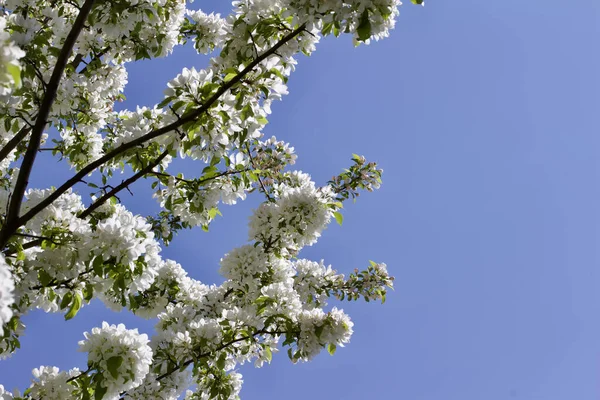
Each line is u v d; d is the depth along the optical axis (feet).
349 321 19.86
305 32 16.14
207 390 22.04
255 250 22.39
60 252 14.75
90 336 15.69
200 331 19.92
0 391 16.02
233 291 24.08
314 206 21.99
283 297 21.15
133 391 18.74
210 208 21.38
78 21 14.78
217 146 16.26
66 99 19.51
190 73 15.28
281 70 17.16
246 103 15.92
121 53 22.03
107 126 26.00
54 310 16.56
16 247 14.58
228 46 18.04
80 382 16.65
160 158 17.72
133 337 15.78
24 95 16.61
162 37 21.86
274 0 16.93
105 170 24.08
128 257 14.79
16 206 14.01
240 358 21.13
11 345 15.57
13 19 19.39
